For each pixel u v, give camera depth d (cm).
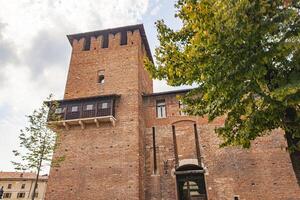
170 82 799
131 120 1922
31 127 1562
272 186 1619
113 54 2334
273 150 1734
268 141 1773
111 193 1662
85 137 1912
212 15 638
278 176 1641
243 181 1677
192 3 687
